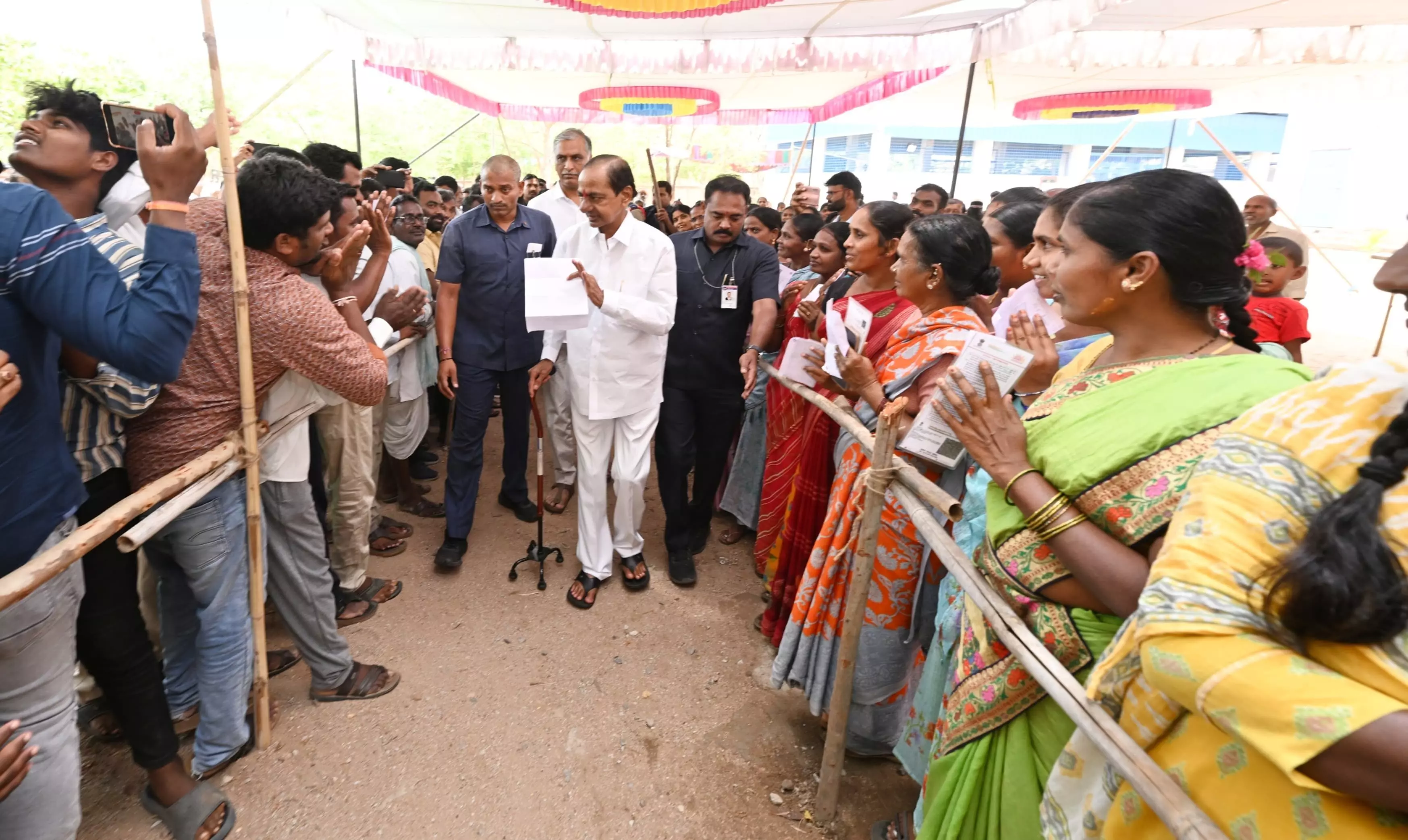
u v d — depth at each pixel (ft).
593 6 13.50
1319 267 51.42
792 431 11.48
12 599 4.18
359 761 7.92
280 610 8.23
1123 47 18.83
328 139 47.67
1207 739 3.15
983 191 72.23
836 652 8.02
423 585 11.53
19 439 4.76
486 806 7.49
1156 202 3.94
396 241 13.41
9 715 4.99
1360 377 2.66
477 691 9.18
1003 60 21.03
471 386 12.03
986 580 5.06
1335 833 2.63
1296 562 2.46
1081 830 3.92
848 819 7.61
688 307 11.83
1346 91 23.75
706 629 10.89
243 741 7.48
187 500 5.95
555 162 14.44
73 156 5.84
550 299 9.96
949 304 7.54
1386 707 2.32
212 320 6.52
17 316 4.66
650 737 8.61
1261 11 15.88
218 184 16.79
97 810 7.02
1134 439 3.81
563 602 11.34
